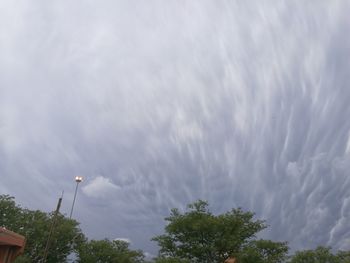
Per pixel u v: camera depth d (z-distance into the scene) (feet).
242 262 106.83
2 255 68.69
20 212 161.79
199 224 110.01
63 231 157.48
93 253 170.30
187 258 111.96
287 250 117.80
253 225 118.62
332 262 137.39
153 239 118.32
